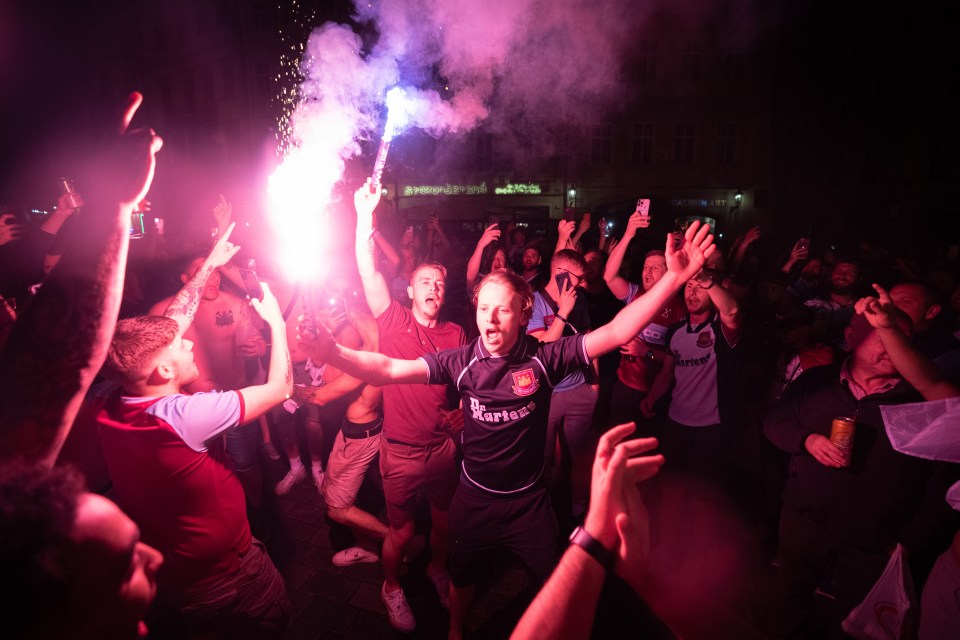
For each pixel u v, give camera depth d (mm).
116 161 875
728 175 23797
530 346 2082
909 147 21109
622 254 4461
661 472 4004
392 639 2652
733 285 4941
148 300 4984
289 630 2709
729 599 2879
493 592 2990
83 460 2279
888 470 1932
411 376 2090
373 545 3219
